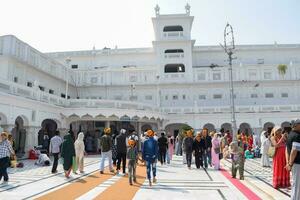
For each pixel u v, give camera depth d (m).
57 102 26.28
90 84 44.03
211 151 16.64
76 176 12.76
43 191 9.48
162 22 46.84
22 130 25.55
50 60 35.31
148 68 44.44
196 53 48.88
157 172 14.17
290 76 42.94
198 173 13.79
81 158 14.02
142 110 30.75
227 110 37.88
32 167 16.08
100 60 48.75
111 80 44.25
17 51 27.42
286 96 42.97
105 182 11.20
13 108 19.20
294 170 6.61
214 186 10.39
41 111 23.25
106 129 14.31
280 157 9.75
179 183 11.00
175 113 37.88
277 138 9.96
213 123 37.59
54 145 13.92
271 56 48.25
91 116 27.73
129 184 10.77
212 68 44.22
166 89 44.00
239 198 8.48
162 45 45.47
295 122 6.89
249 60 48.28
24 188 9.99
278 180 9.65
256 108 37.69
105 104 28.45
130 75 44.44
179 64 45.44
